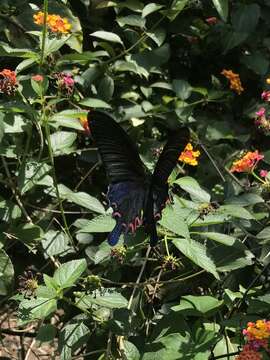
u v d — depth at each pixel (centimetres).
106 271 583
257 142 739
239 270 590
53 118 532
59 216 645
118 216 446
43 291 480
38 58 549
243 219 581
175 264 527
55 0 650
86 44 709
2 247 557
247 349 469
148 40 718
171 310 536
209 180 677
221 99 738
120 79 691
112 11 724
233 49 761
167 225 480
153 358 491
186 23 738
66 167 671
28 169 544
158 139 702
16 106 511
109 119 440
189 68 760
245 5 741
